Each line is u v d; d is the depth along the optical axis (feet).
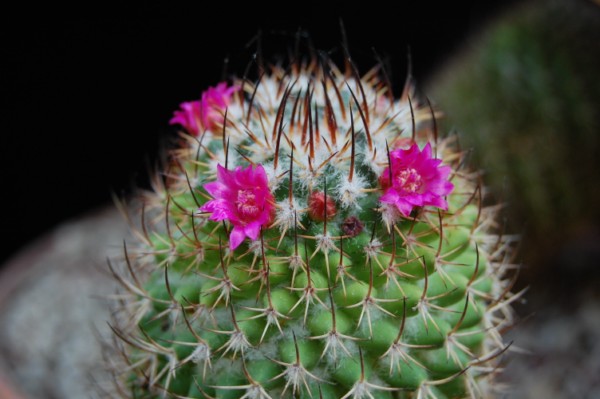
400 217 1.06
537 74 1.67
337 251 1.04
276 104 1.14
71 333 1.82
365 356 1.05
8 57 2.05
